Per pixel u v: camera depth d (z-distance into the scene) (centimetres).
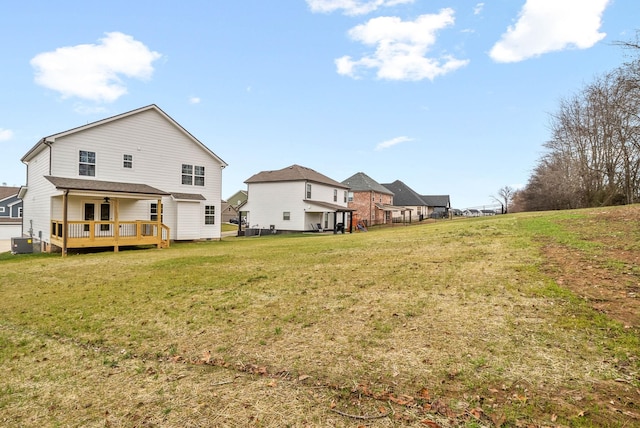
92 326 519
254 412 278
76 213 1650
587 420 243
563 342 370
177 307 591
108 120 1730
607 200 2316
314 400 291
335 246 1300
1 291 787
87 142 1678
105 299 669
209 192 2170
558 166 2720
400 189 5697
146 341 452
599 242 820
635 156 2116
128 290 733
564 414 252
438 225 2119
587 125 2484
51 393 328
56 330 509
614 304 458
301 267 884
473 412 261
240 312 544
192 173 2092
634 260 643
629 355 333
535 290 540
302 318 499
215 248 1573
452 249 971
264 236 2723
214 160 2198
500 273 658
